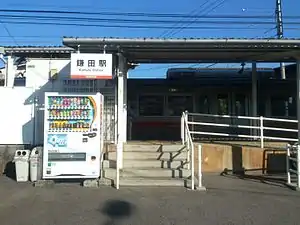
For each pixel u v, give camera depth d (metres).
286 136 21.12
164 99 21.45
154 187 11.25
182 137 14.02
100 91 14.78
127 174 12.12
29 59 15.95
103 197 9.91
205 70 22.28
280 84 21.53
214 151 14.26
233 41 12.77
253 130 18.83
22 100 15.19
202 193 10.46
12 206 9.02
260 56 15.06
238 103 21.53
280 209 8.80
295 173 12.99
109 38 12.45
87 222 7.71
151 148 13.40
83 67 12.21
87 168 11.70
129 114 21.08
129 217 8.07
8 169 14.13
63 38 12.31
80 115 11.77
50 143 11.66
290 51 13.98
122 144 13.10
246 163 14.27
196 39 12.70
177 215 8.23
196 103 21.48
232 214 8.34
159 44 12.76
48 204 9.20
